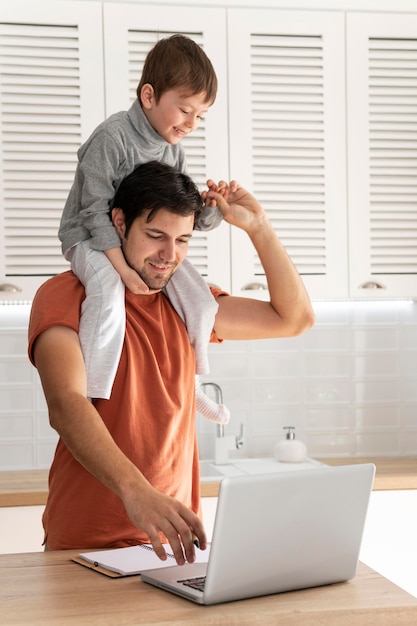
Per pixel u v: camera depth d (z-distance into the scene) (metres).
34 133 3.44
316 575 1.46
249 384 3.99
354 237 3.66
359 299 4.04
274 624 1.31
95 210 2.01
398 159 3.70
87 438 1.62
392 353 4.09
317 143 3.63
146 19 3.49
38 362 1.79
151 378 1.90
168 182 1.89
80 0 3.45
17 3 3.41
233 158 3.57
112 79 3.47
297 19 3.61
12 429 3.80
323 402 4.04
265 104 3.59
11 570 1.57
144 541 1.81
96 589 1.44
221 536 1.33
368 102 3.67
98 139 2.12
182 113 2.20
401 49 3.70
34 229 3.44
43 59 3.43
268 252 2.19
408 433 4.10
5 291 3.40
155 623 1.27
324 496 1.43
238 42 3.56
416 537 3.43
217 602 1.36
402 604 1.37
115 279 1.92
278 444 3.83
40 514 3.23
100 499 1.79
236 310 2.20
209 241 3.55
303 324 2.23
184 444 1.93
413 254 3.71
